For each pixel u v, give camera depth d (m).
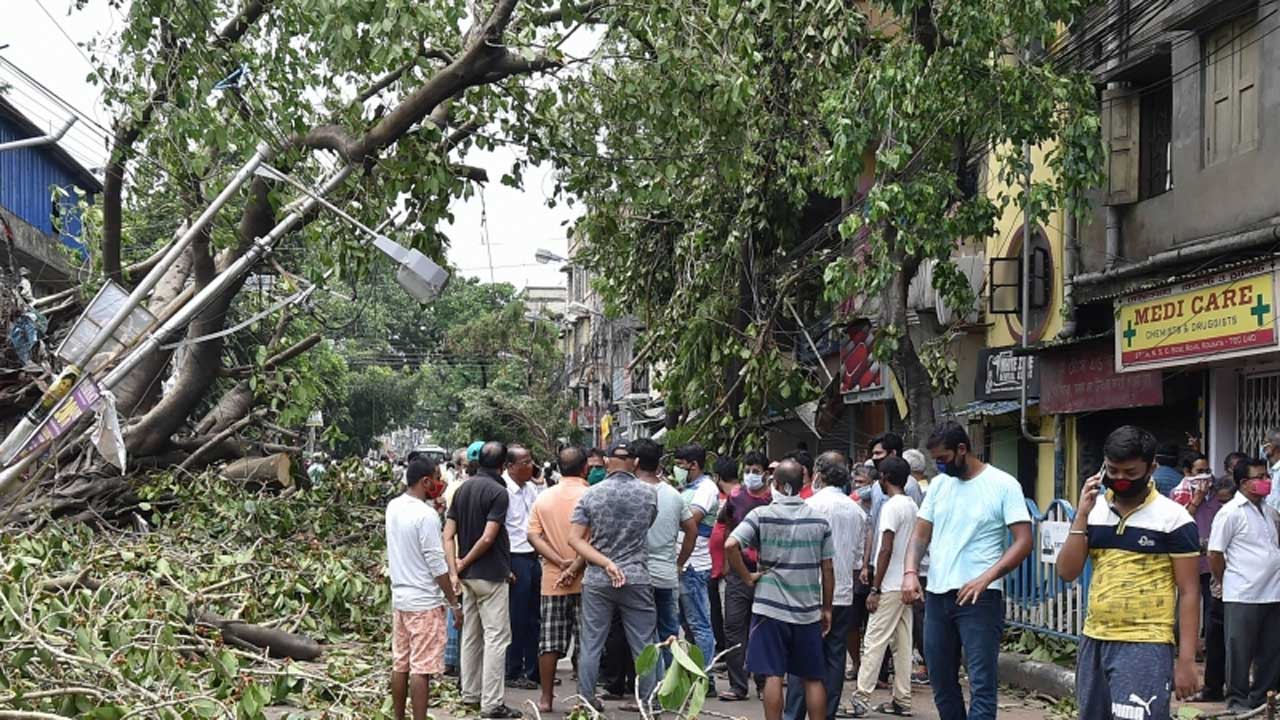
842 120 13.17
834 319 20.86
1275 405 12.67
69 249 20.36
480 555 9.69
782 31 15.49
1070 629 10.66
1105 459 6.26
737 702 10.40
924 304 18.97
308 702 8.96
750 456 10.95
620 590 9.20
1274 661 9.12
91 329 12.56
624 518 9.23
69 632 8.49
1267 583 9.05
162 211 19.22
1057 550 10.94
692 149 14.37
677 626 9.99
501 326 46.84
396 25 12.47
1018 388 16.84
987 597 7.55
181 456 16.17
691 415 20.06
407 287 12.59
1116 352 13.65
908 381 14.73
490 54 13.55
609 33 13.70
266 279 17.48
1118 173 14.95
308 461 21.31
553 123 14.42
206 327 15.12
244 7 13.35
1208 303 12.04
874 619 9.88
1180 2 13.93
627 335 36.00
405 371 56.38
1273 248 12.31
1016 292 17.12
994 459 18.55
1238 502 9.16
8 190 21.67
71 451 15.16
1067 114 14.21
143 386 15.50
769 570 8.23
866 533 10.76
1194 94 13.71
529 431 45.38
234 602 11.28
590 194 14.61
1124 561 6.24
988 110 13.04
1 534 11.52
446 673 11.59
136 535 14.16
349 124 13.59
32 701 7.74
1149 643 6.16
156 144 13.99
